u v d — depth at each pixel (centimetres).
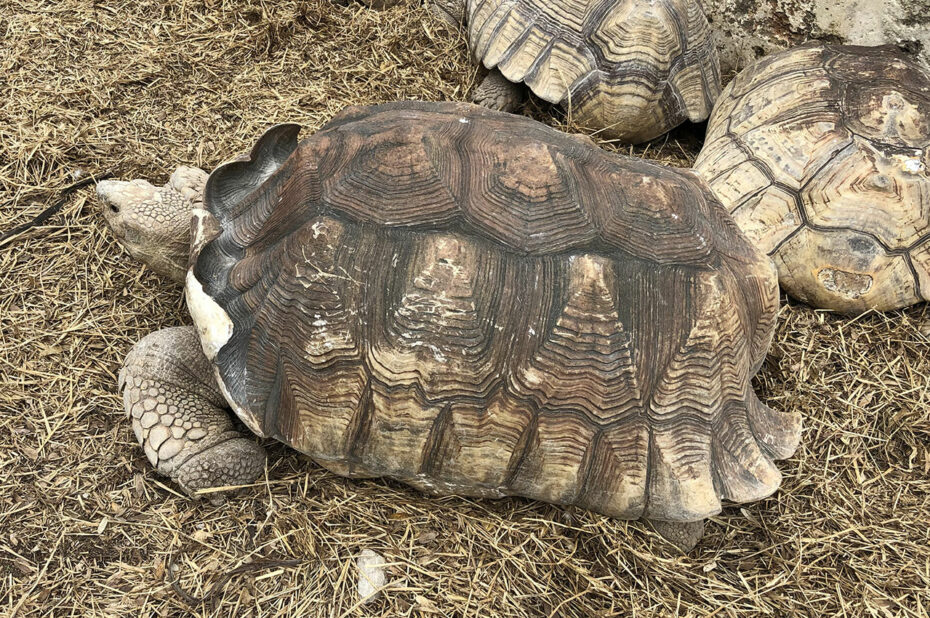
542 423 114
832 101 146
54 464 125
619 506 116
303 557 120
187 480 121
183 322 137
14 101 153
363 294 114
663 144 168
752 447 119
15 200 144
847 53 152
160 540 121
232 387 119
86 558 119
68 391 130
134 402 122
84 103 155
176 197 129
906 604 122
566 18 158
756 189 144
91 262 141
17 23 163
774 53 159
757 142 147
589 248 115
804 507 129
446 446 115
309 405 116
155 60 163
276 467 125
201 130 156
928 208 139
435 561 121
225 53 167
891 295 141
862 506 128
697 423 117
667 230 118
